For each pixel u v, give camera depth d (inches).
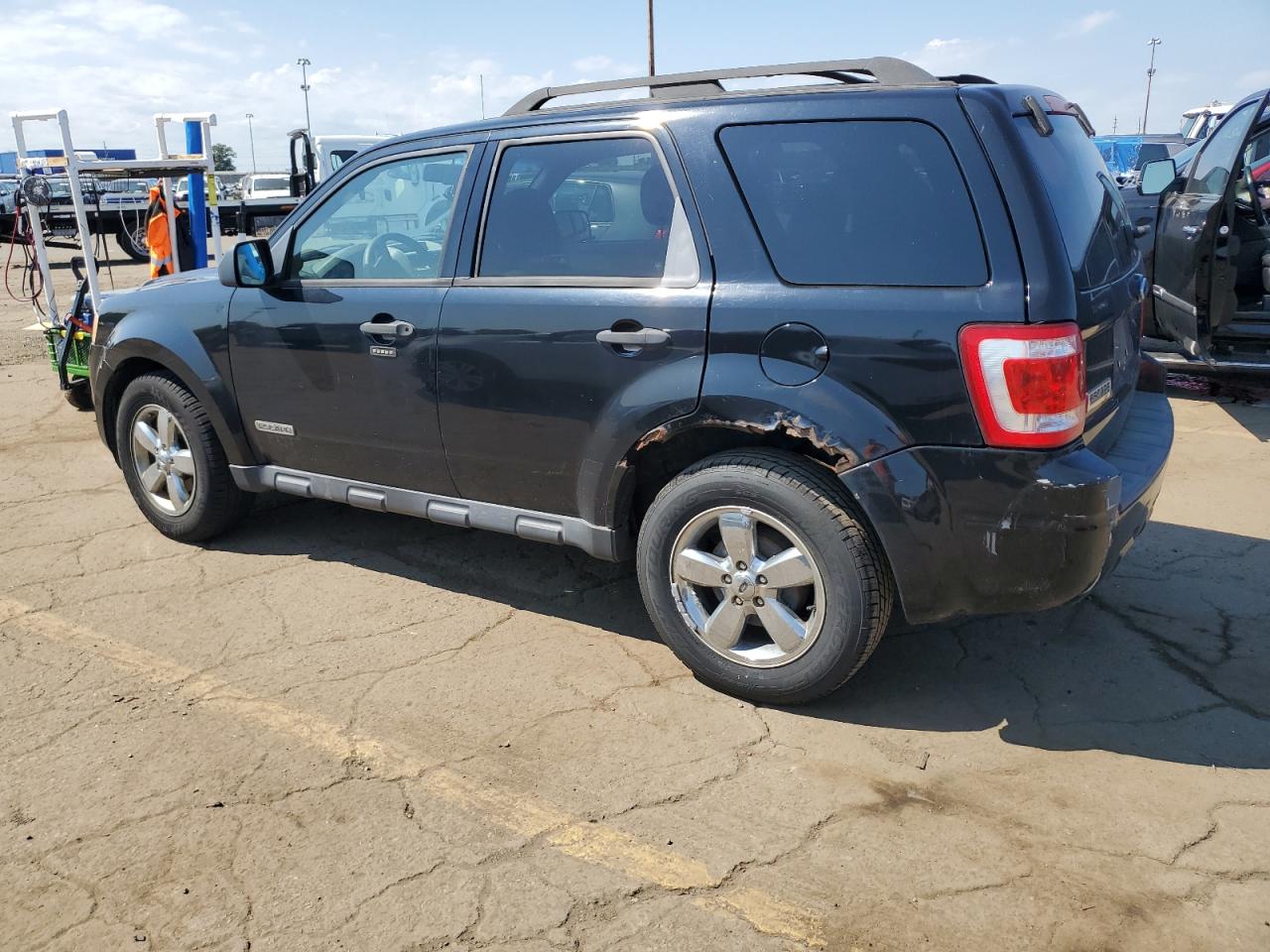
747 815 106.0
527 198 137.3
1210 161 270.7
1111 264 126.5
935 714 125.6
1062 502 106.8
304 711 127.3
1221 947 87.3
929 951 87.3
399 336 145.6
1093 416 117.7
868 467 112.2
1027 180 107.9
